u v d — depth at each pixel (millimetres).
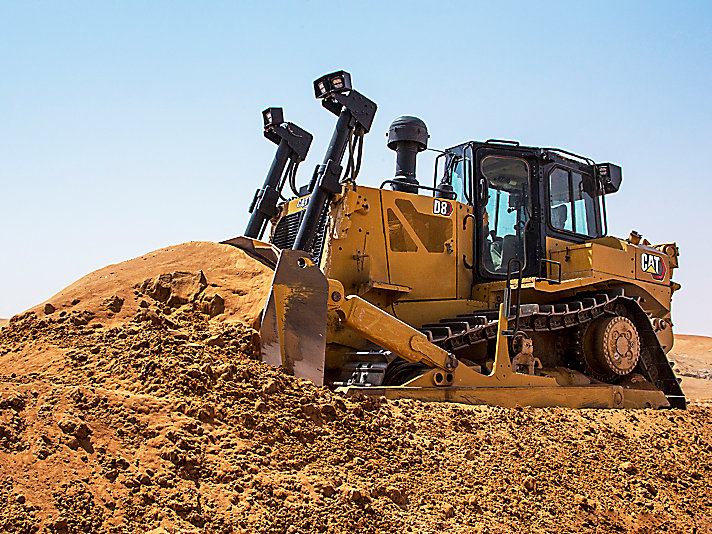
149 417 4387
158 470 3916
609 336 9680
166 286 6613
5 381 4746
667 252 11453
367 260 8461
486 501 4695
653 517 5117
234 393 4980
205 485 3920
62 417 4137
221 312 6344
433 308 8898
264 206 10031
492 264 9594
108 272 7125
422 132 10117
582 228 10484
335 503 4094
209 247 7590
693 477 6105
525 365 8422
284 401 5164
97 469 3795
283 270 6199
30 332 5902
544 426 6668
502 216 9781
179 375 4977
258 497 3924
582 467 5773
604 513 5000
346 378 7391
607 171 10961
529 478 5211
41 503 3436
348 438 5023
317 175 8797
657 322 10953
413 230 8914
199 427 4445
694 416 8664
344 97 8875
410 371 7453
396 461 4930
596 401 8578
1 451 3727
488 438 5887
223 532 3555
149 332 5734
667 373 10039
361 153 9023
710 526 5156
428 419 6000
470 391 7301
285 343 6004
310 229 8297
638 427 7445
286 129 10359
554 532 4512
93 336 5719
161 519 3543
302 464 4465
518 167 9977
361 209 8531
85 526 3361
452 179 10227
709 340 34312
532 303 9336
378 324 6926
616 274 9836
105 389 4703
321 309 6273
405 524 4109
